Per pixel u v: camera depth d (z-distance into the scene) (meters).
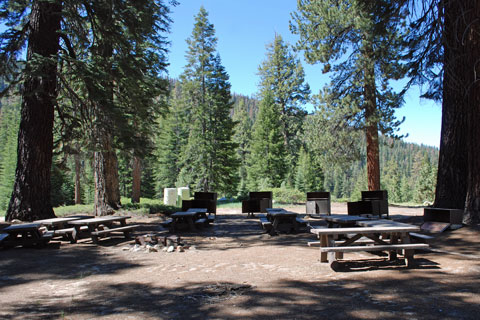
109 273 5.07
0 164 48.03
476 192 7.50
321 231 4.95
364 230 4.94
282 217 9.76
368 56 17.23
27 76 8.99
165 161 48.59
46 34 10.08
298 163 45.22
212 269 5.20
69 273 5.09
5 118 53.06
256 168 41.88
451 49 8.66
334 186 100.94
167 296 3.89
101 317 3.26
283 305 3.43
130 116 14.80
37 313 3.40
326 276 4.54
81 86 11.75
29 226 7.07
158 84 15.18
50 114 10.26
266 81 46.94
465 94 7.95
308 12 18.31
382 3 10.91
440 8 8.85
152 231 9.87
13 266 5.57
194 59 34.66
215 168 34.94
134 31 10.88
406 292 3.69
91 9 10.74
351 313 3.13
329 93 19.42
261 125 40.81
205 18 34.69
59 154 12.79
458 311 3.07
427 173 45.31
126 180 47.09
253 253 6.44
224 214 17.38
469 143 7.67
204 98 34.72
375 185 18.30
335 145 20.03
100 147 11.32
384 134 18.30
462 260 5.07
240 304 3.51
